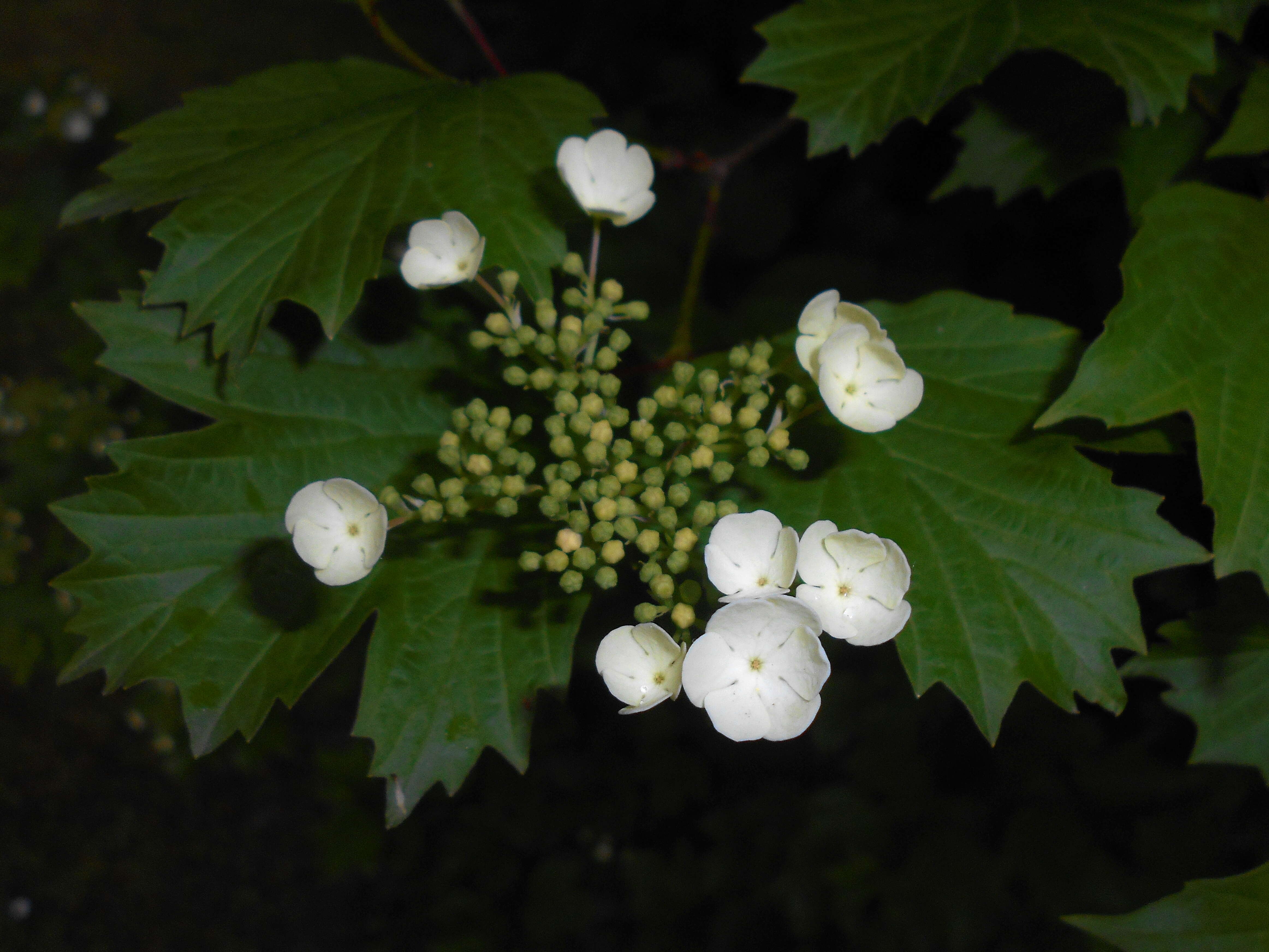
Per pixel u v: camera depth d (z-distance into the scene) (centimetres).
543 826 47
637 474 18
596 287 31
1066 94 23
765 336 31
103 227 52
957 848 34
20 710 57
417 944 50
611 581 16
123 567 17
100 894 54
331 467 19
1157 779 32
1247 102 19
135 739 57
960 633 17
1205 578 22
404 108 19
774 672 15
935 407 18
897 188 33
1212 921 17
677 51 37
